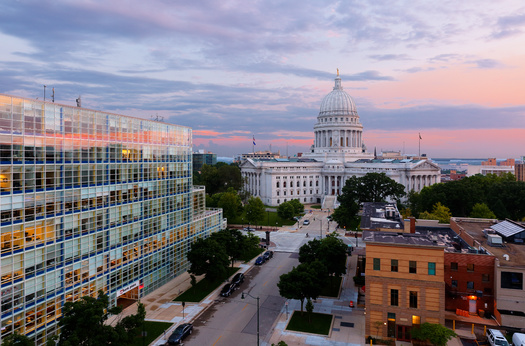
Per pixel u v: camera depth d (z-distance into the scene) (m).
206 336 49.56
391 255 48.50
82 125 50.84
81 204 50.78
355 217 132.38
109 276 55.81
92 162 52.66
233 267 80.00
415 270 47.72
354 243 102.75
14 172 41.66
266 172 193.88
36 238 44.31
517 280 52.38
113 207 56.78
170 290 66.94
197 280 72.50
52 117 46.31
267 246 98.50
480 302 55.72
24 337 34.59
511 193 117.56
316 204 195.25
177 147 74.31
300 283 53.53
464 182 126.12
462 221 84.06
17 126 41.81
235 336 49.62
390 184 137.00
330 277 71.56
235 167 187.12
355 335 50.06
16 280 41.78
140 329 51.09
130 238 60.66
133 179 61.25
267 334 50.25
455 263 56.84
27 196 43.09
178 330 49.16
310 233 116.50
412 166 177.38
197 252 64.19
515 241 64.31
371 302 49.22
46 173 45.50
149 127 65.44
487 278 55.50
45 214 45.34
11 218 41.16
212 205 130.50
